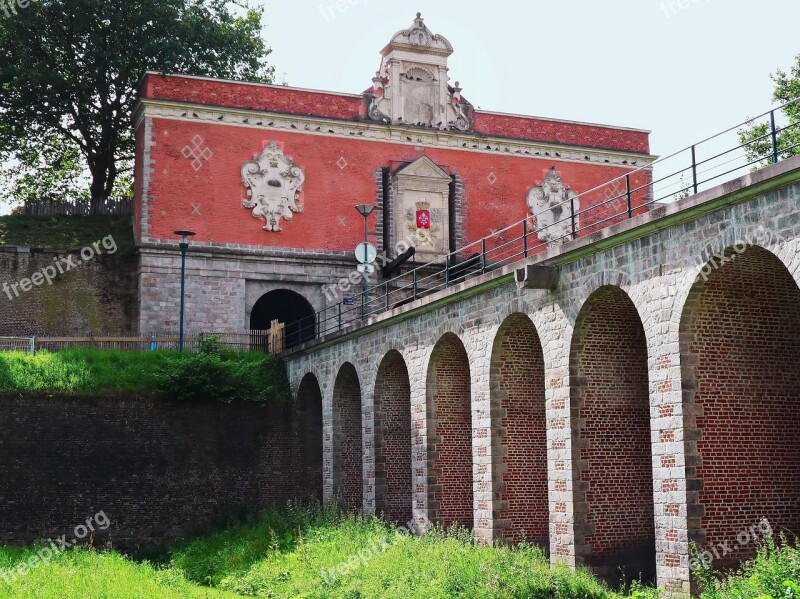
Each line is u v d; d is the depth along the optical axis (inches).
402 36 1888.5
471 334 1093.1
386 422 1322.6
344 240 1812.3
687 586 764.0
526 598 788.0
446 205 1873.8
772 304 808.9
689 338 789.2
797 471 804.6
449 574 850.8
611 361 935.7
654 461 808.9
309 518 1366.9
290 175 1790.1
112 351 1539.1
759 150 1702.8
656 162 816.9
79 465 1371.8
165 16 1915.6
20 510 1328.7
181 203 1721.2
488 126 1935.3
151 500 1407.5
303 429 1541.6
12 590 898.7
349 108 1845.5
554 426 942.4
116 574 1036.5
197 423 1460.4
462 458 1182.3
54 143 2070.6
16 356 1444.4
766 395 802.8
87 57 1907.0
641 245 836.0
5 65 1870.1
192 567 1255.5
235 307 1732.3
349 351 1406.3
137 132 1804.9
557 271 946.7
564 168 1975.9
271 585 1066.7
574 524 907.4
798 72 1700.3
